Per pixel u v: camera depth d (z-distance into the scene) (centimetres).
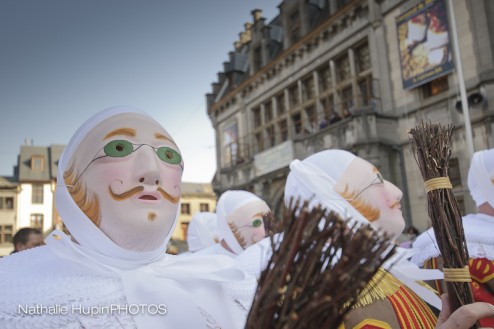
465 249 123
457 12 859
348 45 1130
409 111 948
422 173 134
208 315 111
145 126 119
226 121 1755
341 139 995
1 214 2366
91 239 108
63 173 114
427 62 898
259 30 1589
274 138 1455
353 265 87
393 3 995
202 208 2697
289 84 1364
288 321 81
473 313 106
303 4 1328
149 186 110
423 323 134
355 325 123
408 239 600
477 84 814
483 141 801
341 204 152
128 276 104
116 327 95
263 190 1334
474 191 209
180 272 111
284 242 89
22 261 113
